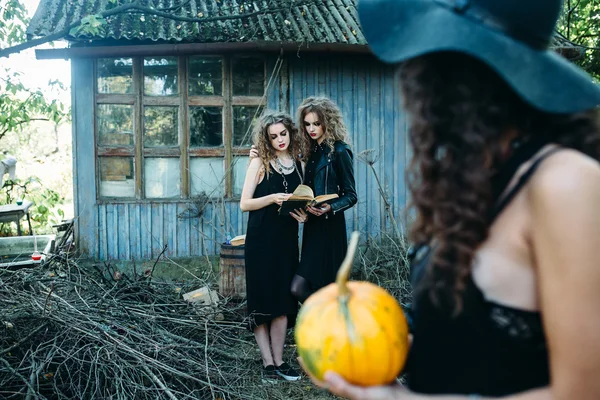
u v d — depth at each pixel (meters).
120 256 6.70
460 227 0.94
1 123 8.21
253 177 4.16
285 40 6.48
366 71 7.13
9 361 3.46
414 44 0.97
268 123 4.13
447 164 0.95
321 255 4.08
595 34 9.63
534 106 0.91
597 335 0.81
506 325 0.93
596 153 0.94
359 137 7.14
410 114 1.01
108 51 6.22
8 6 8.01
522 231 0.92
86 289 4.50
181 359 3.65
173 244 6.79
